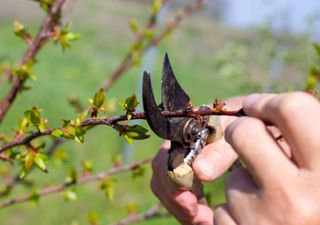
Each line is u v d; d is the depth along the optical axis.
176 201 1.62
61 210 6.39
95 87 12.55
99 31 18.28
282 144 1.13
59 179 6.70
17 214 6.20
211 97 13.34
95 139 8.61
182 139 1.39
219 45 18.62
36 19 17.95
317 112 1.02
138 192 7.09
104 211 6.53
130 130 1.42
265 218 1.05
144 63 9.79
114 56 16.48
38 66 12.63
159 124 1.29
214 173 1.43
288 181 1.02
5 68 2.45
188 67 16.31
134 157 8.38
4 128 8.41
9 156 1.74
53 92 10.80
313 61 5.29
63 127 1.55
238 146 1.07
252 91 5.47
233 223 1.12
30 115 1.63
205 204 1.71
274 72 5.59
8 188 3.05
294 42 5.79
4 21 16.91
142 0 24.34
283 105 1.03
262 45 5.80
